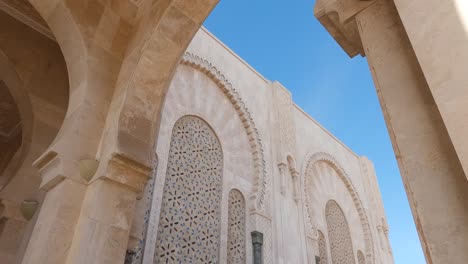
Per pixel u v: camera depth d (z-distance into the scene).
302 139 8.68
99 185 2.29
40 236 2.18
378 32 1.24
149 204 4.62
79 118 2.58
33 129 3.80
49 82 4.09
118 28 3.18
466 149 0.73
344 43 1.59
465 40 0.82
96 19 3.04
